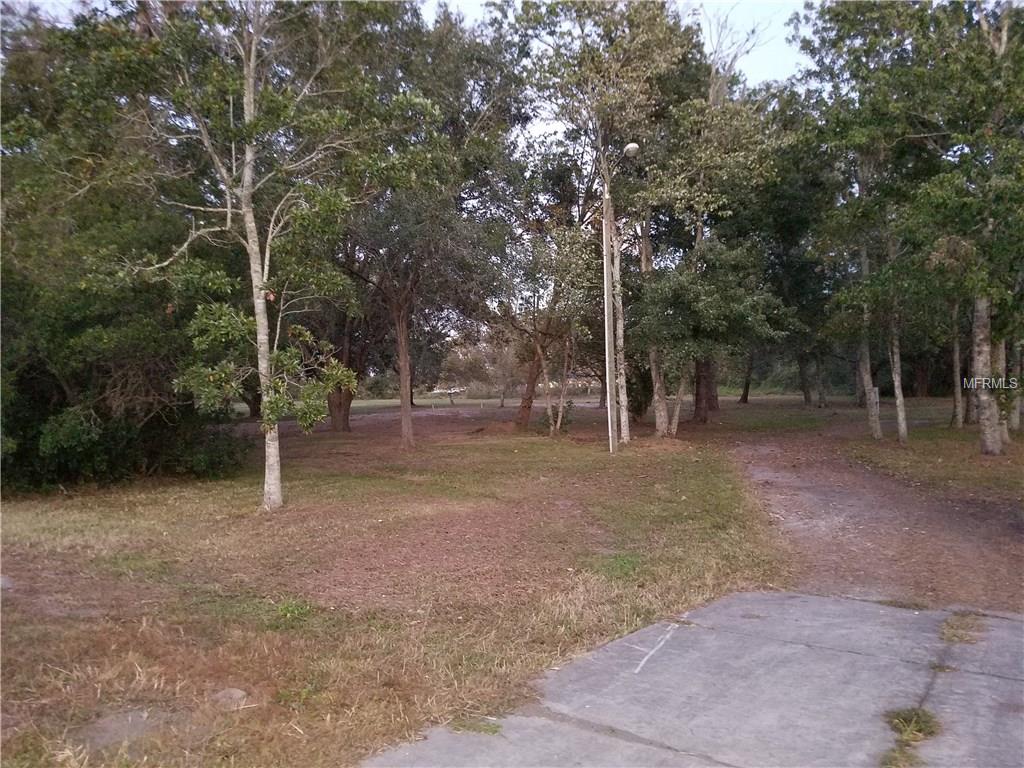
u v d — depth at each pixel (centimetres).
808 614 665
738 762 395
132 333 1194
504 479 1497
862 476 1548
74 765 381
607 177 1991
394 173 1126
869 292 1762
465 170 1777
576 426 2934
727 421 3166
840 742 416
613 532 1005
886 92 1585
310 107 1155
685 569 817
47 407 1380
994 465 1658
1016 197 1121
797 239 2397
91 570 786
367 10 1149
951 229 1280
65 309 1173
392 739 423
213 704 460
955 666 532
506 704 470
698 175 2027
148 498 1280
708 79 2138
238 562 827
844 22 1667
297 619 634
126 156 1148
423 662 538
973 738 419
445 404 5603
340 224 1170
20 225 1059
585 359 2694
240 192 1127
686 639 596
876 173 1964
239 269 1377
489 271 1848
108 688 479
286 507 1161
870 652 562
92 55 1014
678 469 1650
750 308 1980
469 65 1844
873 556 880
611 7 1870
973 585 754
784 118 2067
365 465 1747
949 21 1548
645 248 2244
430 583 747
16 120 1009
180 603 673
